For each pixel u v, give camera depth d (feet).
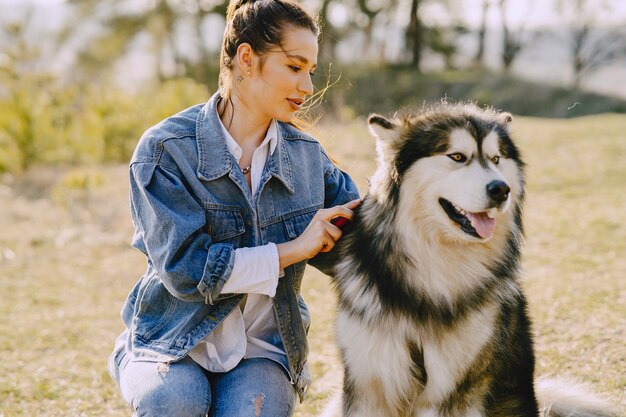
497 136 8.78
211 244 7.57
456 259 8.54
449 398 8.70
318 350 13.93
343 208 8.52
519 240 9.17
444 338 8.53
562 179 30.94
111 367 8.39
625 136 40.09
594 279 17.17
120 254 22.99
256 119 8.09
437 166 8.48
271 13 7.59
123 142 40.73
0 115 38.40
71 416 11.55
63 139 39.96
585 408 10.02
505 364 9.02
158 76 90.99
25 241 24.73
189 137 7.83
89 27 92.12
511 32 111.34
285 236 8.30
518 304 9.27
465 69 104.68
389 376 8.68
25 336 15.62
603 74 107.86
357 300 8.72
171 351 7.64
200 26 95.91
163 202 7.48
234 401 7.54
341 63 94.48
